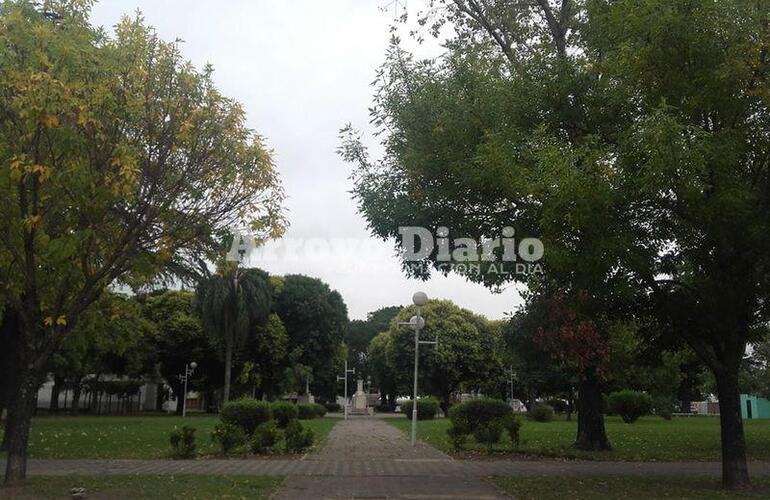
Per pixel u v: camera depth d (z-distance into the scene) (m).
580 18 14.85
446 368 56.34
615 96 11.38
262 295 48.56
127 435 25.23
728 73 10.28
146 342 55.03
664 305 12.57
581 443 19.86
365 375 93.94
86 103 10.41
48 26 10.60
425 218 13.30
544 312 19.88
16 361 19.83
